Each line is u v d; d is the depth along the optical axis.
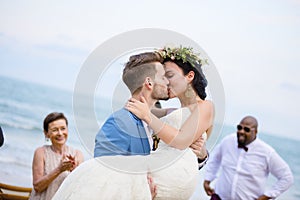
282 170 5.16
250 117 5.20
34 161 3.66
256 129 5.17
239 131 5.18
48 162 3.65
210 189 5.40
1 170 11.63
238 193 5.14
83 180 2.20
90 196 2.17
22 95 13.73
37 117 13.49
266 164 5.16
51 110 13.80
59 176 3.52
